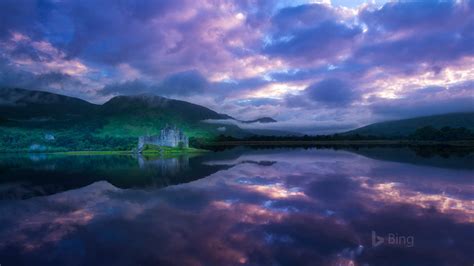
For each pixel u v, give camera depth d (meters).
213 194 46.03
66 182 64.25
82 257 23.33
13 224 32.47
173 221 32.09
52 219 34.28
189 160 116.56
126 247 25.03
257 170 75.88
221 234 27.56
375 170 71.56
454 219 31.05
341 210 35.03
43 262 22.53
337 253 22.88
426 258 21.86
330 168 77.06
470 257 21.98
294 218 32.12
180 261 22.16
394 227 28.64
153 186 55.75
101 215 35.56
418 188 48.09
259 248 24.08
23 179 70.50
